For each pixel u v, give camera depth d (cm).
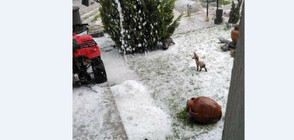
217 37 760
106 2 634
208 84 482
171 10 695
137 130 356
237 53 174
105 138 305
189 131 346
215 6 1203
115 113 357
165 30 680
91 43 475
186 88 477
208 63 582
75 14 816
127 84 475
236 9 844
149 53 685
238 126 184
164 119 381
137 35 657
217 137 314
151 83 515
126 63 636
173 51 681
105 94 415
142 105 423
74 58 449
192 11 1102
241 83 170
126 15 632
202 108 344
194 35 798
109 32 670
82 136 311
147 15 636
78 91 434
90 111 366
